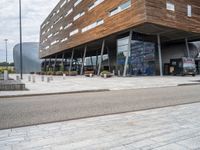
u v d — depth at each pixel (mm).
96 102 10039
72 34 54844
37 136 4777
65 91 15117
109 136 4676
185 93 13094
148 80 26297
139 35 38500
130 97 11711
